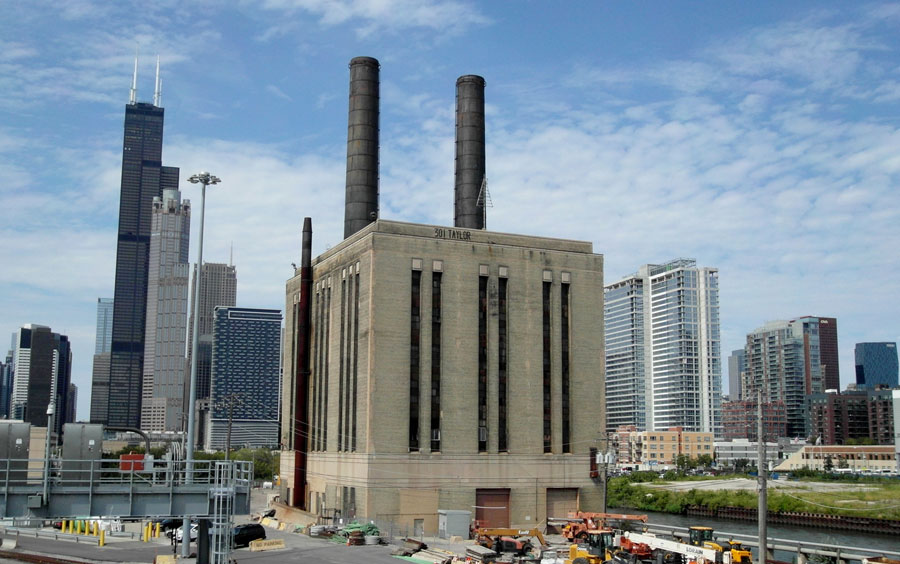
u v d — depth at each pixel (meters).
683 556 65.00
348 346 98.81
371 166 117.31
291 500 114.56
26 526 92.44
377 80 120.25
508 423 95.50
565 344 100.44
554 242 101.81
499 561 66.88
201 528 49.56
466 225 115.38
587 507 97.31
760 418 55.84
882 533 143.38
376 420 90.19
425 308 94.25
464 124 118.38
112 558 67.69
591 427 99.31
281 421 124.44
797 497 173.62
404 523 89.44
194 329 63.09
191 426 61.41
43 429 104.38
